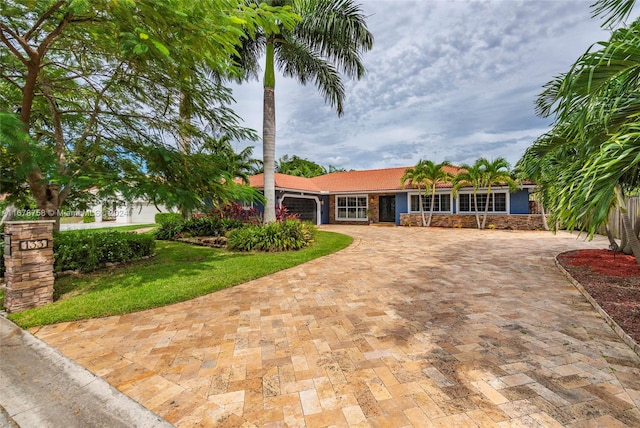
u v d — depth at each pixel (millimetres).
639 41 2430
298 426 2207
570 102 2916
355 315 4434
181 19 4676
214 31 5043
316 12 11242
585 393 2525
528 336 3635
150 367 3072
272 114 12336
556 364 2992
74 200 9188
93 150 7566
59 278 6699
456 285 5969
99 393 2656
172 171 7469
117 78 7449
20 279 4688
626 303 4504
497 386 2643
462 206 20125
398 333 3783
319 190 24062
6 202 8469
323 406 2426
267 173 12375
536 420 2213
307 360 3162
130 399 2561
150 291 5625
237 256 9414
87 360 3227
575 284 5738
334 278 6676
